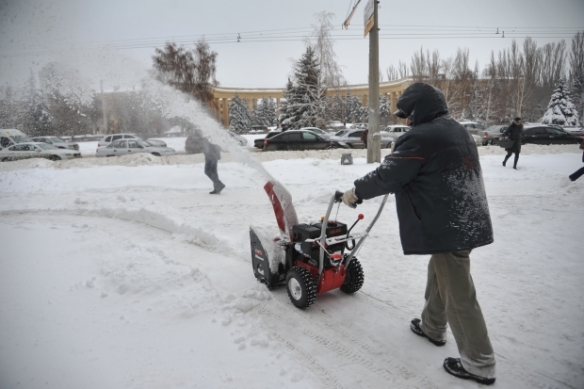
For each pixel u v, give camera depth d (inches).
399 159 99.9
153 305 145.7
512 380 103.7
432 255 109.6
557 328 127.5
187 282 164.7
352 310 144.7
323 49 1370.6
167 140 1107.9
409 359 114.5
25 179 456.8
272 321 137.6
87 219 287.6
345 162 537.0
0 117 873.5
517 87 1862.7
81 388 100.3
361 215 143.7
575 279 163.3
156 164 592.7
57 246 215.2
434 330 120.7
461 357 105.7
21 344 120.6
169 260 187.0
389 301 151.4
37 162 586.9
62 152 799.1
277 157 677.3
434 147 98.3
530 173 450.0
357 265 152.4
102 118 1208.8
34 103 951.6
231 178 451.5
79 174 479.2
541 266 178.1
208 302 147.0
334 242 139.6
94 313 140.8
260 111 2546.8
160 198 361.1
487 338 102.6
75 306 146.0
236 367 109.3
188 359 113.0
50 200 355.9
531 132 864.9
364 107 2412.6
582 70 1771.7
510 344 119.5
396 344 122.4
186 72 1200.2
